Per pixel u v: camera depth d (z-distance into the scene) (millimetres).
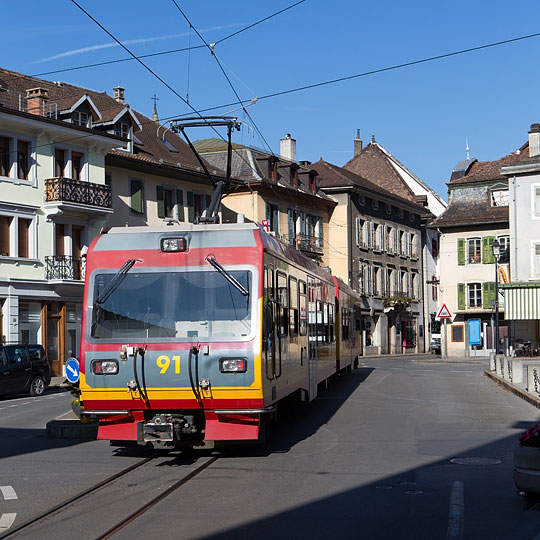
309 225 62031
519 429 15734
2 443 15141
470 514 8664
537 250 51281
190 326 11883
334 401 21766
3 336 35219
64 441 15219
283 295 13906
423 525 8188
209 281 12031
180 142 52375
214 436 11773
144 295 12086
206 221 13945
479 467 11547
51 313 37938
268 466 11727
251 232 12258
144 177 44188
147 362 11789
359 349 37188
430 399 22297
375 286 69062
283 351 13727
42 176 37281
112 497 9672
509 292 50906
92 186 38656
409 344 75062
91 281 12227
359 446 13617
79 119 39969
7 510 9117
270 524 8234
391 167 81062
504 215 62250
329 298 23156
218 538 7695
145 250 12250
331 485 10281
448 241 64562
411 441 14141
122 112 42375
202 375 11711
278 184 56125
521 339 52250
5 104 37344
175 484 10320
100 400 11898
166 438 11633
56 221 37781
